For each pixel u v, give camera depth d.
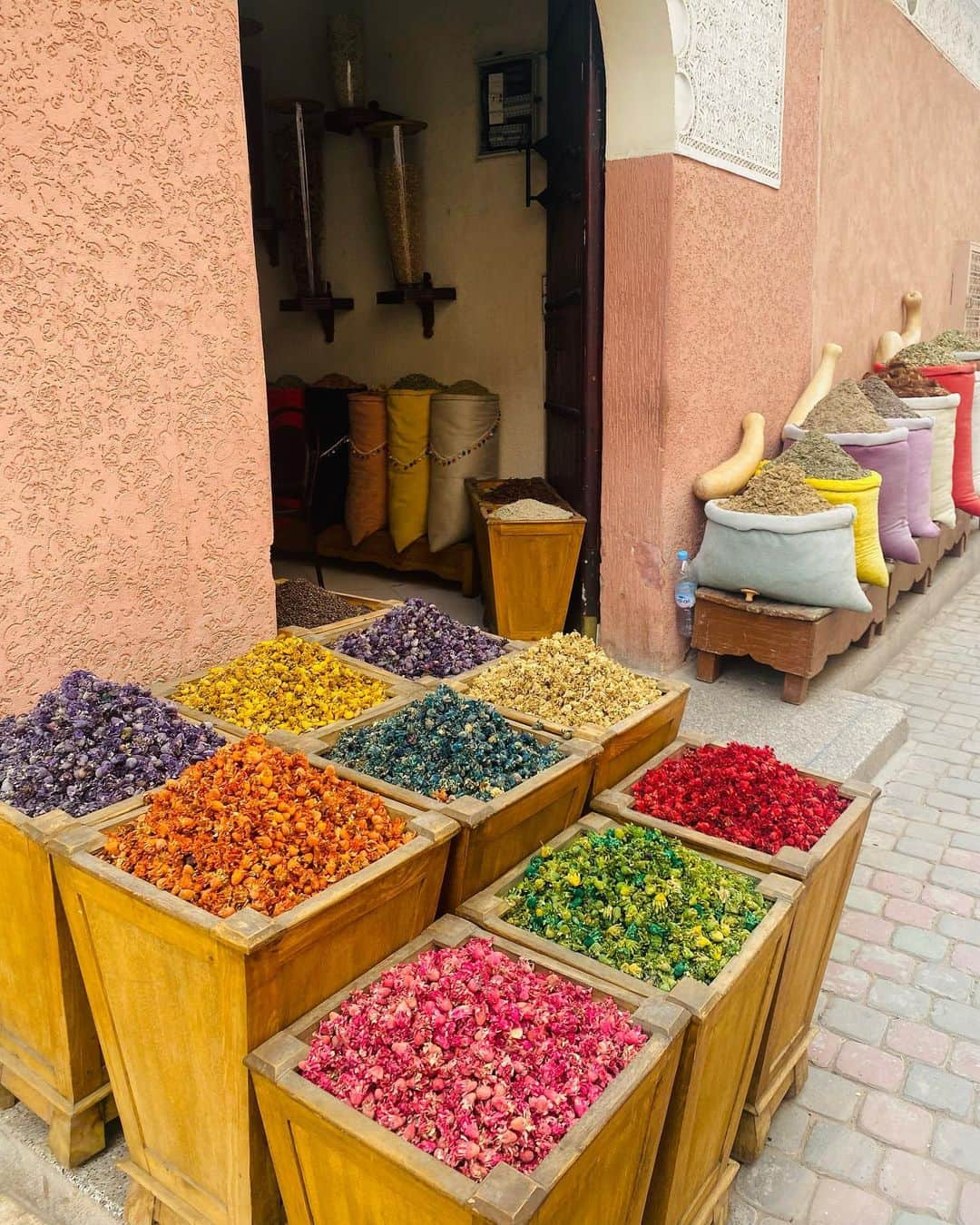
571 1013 1.56
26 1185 2.00
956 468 6.47
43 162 2.13
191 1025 1.58
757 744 3.84
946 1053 2.47
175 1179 1.75
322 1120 1.36
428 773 2.09
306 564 6.68
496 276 5.93
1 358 2.11
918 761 4.16
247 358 2.71
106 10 2.21
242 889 1.59
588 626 4.77
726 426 4.83
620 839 2.09
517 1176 1.22
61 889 1.75
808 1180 2.07
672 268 4.11
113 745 2.05
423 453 5.77
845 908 3.10
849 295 6.48
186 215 2.47
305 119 6.14
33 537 2.24
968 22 8.75
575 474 4.91
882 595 5.16
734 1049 1.77
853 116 6.10
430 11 5.82
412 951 1.75
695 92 4.06
